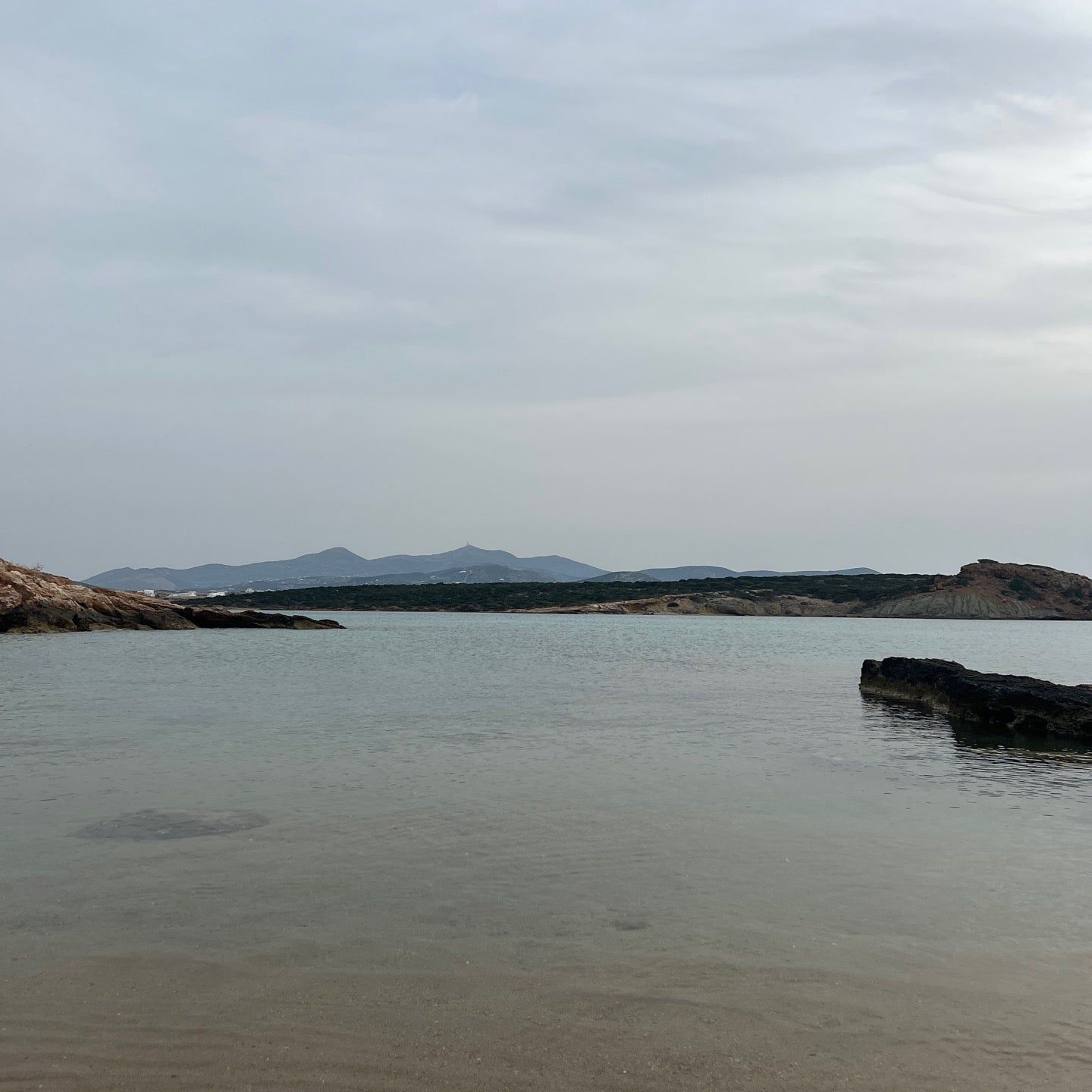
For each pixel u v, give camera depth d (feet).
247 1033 25.12
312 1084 22.81
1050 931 33.32
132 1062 23.58
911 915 34.76
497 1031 25.50
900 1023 26.37
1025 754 71.82
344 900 35.35
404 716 89.25
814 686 129.39
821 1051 24.79
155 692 106.93
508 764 63.67
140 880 37.32
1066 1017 26.89
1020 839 45.80
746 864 40.83
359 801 51.88
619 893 36.73
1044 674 165.89
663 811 50.37
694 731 82.07
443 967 29.45
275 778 57.77
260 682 121.80
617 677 141.49
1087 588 654.94
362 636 283.18
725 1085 23.07
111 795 52.34
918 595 655.35
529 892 36.63
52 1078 22.79
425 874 38.60
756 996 27.78
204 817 47.65
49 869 38.65
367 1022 25.82
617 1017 26.43
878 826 48.11
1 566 248.11
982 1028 26.14
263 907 34.50
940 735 81.51
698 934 32.58
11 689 109.29
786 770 63.67
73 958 29.66
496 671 148.87
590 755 68.13
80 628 249.75
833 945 31.78
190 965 29.30
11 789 53.78
